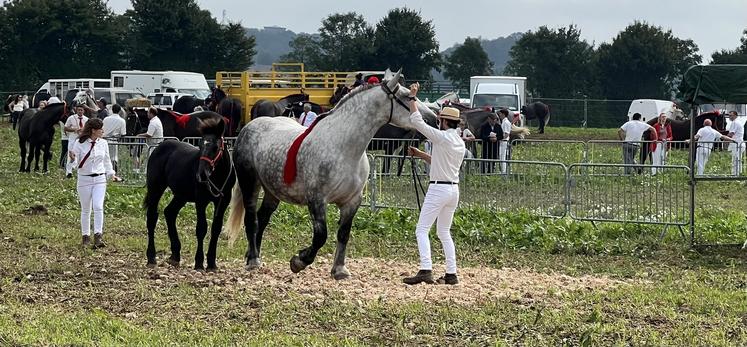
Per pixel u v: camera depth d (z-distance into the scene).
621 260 14.68
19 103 49.38
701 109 56.62
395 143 26.80
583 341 9.19
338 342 9.19
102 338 9.15
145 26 82.81
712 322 10.27
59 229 16.86
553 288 12.09
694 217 17.19
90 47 82.69
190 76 59.22
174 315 10.34
